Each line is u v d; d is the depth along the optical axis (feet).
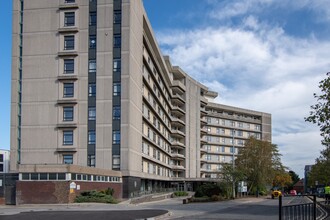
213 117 387.96
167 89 293.02
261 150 224.74
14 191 139.44
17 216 75.87
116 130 183.21
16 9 202.39
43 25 195.11
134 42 196.44
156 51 254.06
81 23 192.54
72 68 190.60
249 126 420.36
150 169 237.04
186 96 329.93
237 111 410.11
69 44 192.44
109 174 163.94
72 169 130.21
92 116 185.88
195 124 340.59
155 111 242.58
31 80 192.54
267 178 222.07
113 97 185.47
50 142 187.11
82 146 184.55
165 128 290.15
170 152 310.65
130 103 185.47
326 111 67.97
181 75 325.62
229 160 391.86
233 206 117.29
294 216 41.24
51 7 195.83
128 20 189.06
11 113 194.80
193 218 74.02
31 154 187.42
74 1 194.29
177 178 300.40
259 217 76.07
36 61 193.26
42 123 188.85
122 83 185.47
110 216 74.59
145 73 223.71
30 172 130.21
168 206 119.55
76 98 187.83
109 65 187.52
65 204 122.42
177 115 325.42
